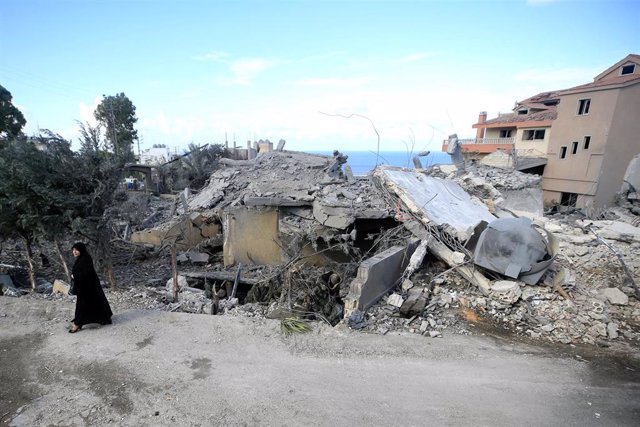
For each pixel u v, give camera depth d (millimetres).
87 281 6348
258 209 12312
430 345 6258
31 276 9328
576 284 8594
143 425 4371
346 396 4922
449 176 16625
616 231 12031
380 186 12141
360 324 6809
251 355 5832
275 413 4586
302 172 14438
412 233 10508
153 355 5781
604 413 4727
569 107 24391
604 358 6043
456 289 8500
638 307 7789
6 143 8664
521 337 6727
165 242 13531
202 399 4812
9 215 8328
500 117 34438
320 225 11469
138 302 8102
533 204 16594
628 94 21625
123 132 34312
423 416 4582
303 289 9211
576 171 24047
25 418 4449
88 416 4496
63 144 8555
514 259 8133
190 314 7215
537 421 4555
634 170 22469
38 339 6199
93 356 5727
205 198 14203
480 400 4906
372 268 7406
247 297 10047
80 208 8578
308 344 6172
